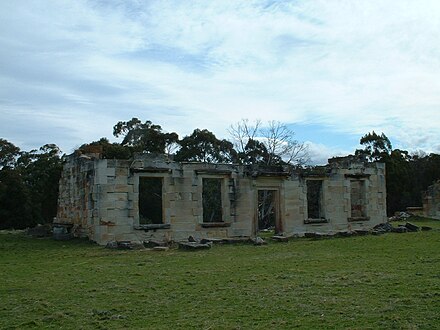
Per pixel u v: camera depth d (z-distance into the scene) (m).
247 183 36.34
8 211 52.78
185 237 33.03
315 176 39.72
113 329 11.18
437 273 16.59
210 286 15.73
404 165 70.94
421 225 43.09
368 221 42.72
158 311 12.68
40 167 59.28
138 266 20.70
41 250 26.81
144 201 51.31
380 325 10.76
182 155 58.19
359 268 18.56
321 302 12.98
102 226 30.03
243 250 26.48
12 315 12.60
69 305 13.54
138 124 61.88
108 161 30.69
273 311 12.26
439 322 10.84
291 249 26.47
